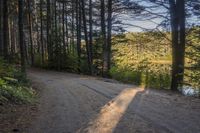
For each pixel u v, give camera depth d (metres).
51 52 44.31
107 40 38.44
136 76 26.64
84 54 42.88
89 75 37.09
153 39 23.72
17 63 37.19
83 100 15.05
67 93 17.95
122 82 27.09
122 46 38.88
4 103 12.84
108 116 11.13
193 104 13.22
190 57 19.23
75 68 41.78
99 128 9.47
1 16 33.25
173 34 21.33
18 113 11.77
